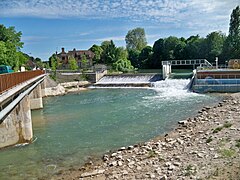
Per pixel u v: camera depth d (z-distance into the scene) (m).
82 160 17.73
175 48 114.88
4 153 19.73
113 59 117.62
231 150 15.10
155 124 27.17
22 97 20.88
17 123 21.61
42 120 31.75
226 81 50.69
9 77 18.09
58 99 52.03
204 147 16.66
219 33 106.44
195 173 12.59
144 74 70.81
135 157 16.97
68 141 22.33
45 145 21.42
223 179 11.59
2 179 15.17
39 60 136.75
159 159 15.70
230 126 21.17
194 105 37.56
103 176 14.27
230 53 92.12
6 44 64.25
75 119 31.41
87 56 134.00
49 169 16.39
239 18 95.62
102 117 31.75
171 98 45.47
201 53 105.44
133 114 32.69
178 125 26.19
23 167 16.91
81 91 64.25
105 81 73.81
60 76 70.38
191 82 58.03
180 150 17.02
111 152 19.05
